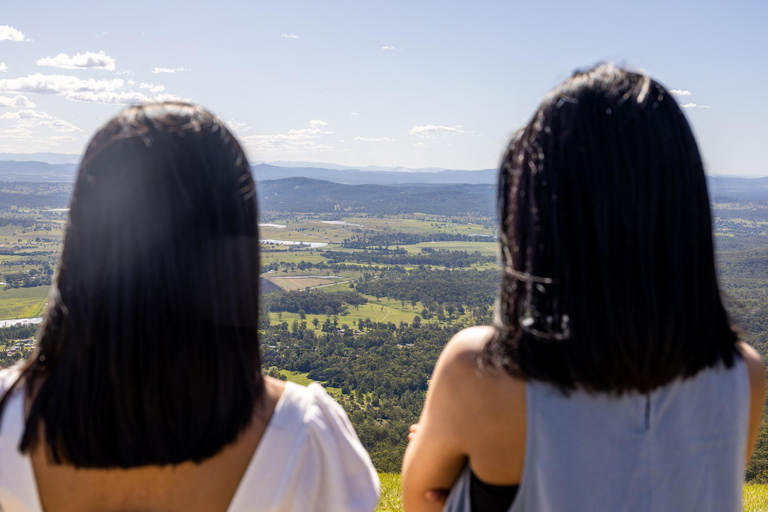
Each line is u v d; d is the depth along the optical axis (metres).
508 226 1.07
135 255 0.90
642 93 1.01
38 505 0.97
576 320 0.95
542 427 0.99
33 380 0.99
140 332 0.90
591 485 1.00
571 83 1.05
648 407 1.01
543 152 1.01
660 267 0.97
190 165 0.94
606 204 0.95
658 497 1.02
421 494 1.21
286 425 1.05
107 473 0.96
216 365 0.95
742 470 1.10
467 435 1.06
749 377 1.10
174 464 0.95
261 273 1.07
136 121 0.96
